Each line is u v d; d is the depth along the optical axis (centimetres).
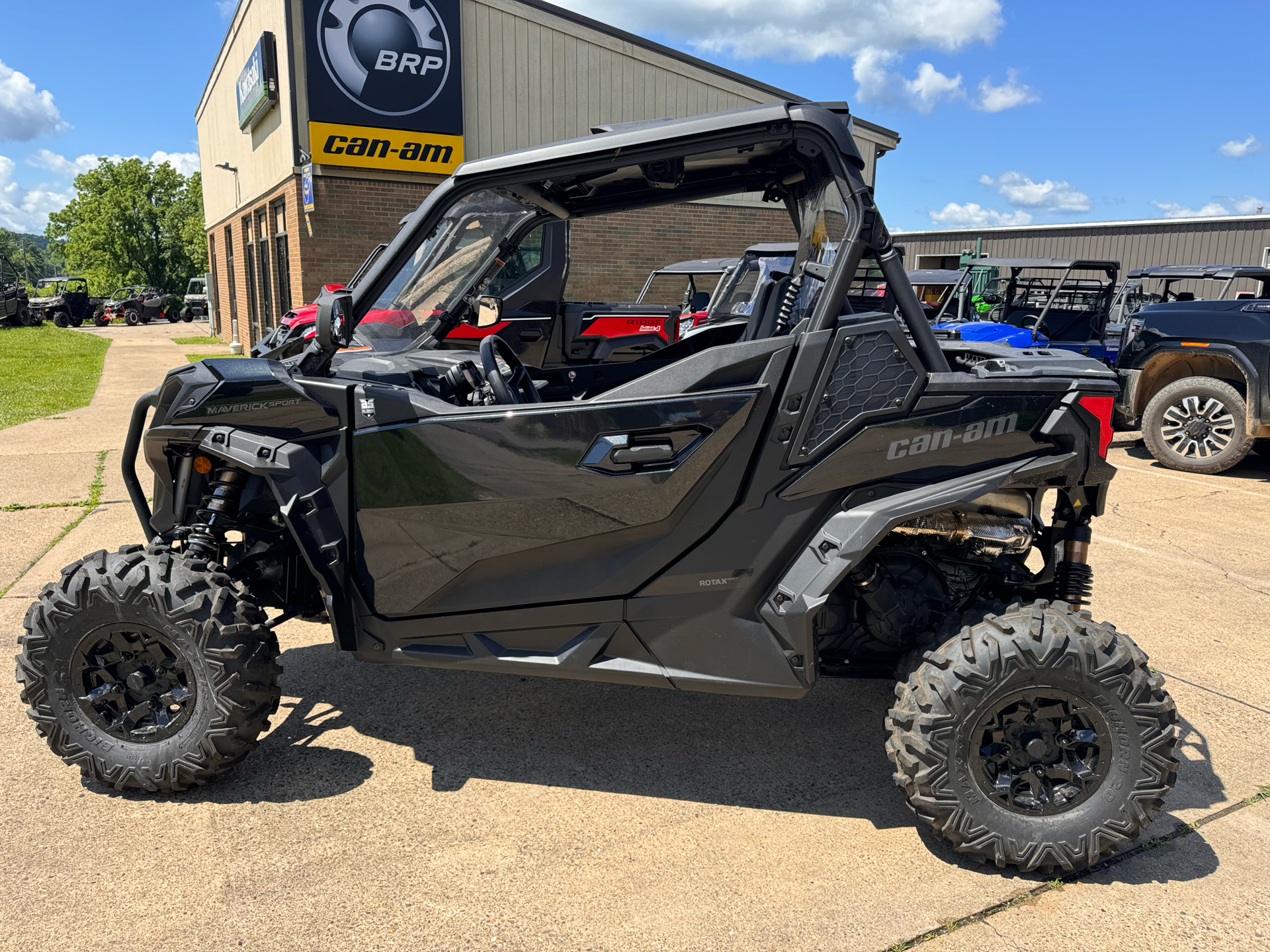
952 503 241
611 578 258
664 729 324
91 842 248
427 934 213
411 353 318
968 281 1202
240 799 272
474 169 255
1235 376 788
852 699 353
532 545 258
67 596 261
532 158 252
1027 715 235
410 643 274
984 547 265
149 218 6334
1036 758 235
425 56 1377
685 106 1558
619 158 249
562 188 301
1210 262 2092
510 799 275
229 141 2200
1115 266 1112
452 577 265
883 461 246
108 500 635
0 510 604
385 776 288
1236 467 816
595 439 248
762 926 217
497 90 1448
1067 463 248
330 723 324
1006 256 2453
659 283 1015
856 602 281
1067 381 248
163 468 291
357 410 261
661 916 221
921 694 234
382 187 1403
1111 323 1296
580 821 264
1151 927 218
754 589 255
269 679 268
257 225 1919
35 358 1772
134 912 219
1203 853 249
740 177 294
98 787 278
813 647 252
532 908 223
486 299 318
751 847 252
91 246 6203
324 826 258
